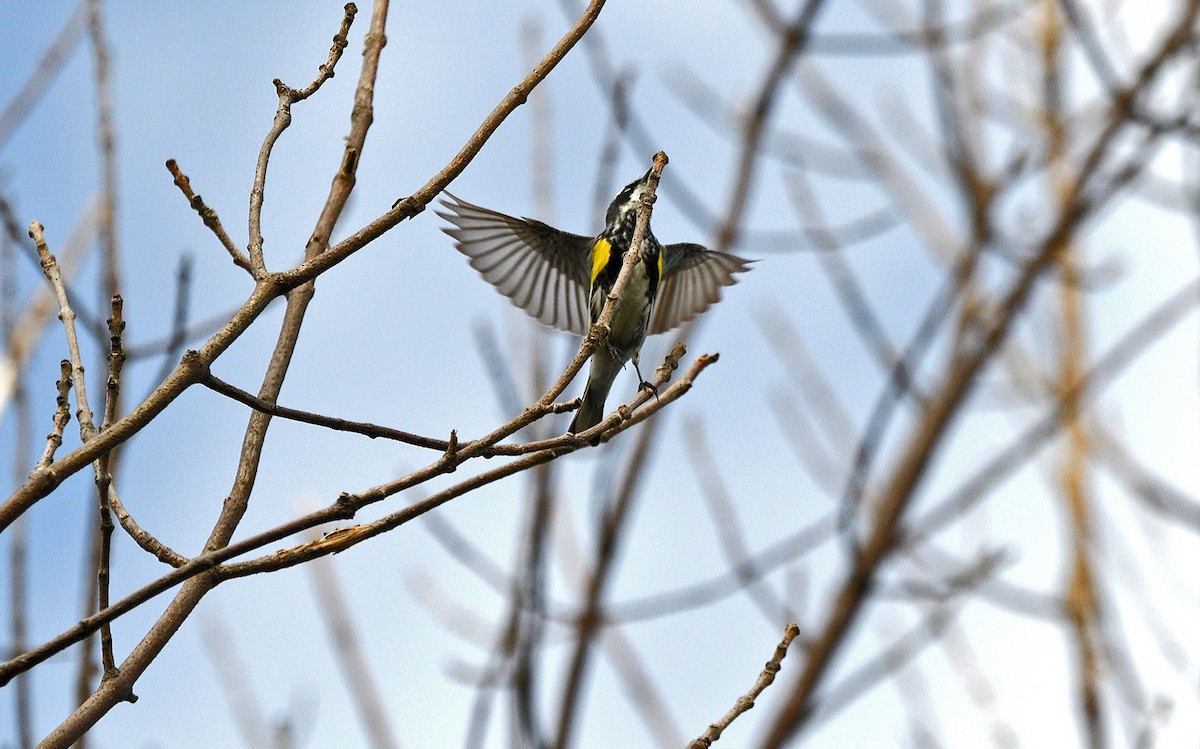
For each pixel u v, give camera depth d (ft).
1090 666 36.42
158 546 20.77
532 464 21.54
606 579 37.22
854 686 37.88
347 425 20.51
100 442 18.16
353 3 23.88
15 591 27.66
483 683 32.30
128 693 19.99
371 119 27.61
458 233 41.96
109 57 32.04
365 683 32.71
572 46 22.71
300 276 20.13
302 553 20.34
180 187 21.17
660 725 37.09
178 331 27.37
